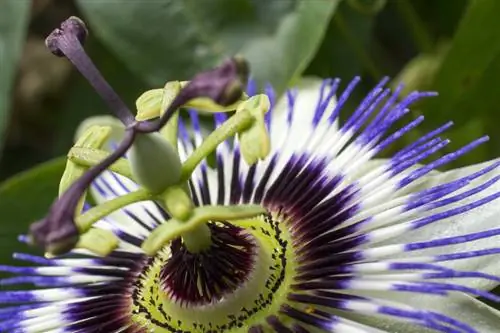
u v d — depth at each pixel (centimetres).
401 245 15
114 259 17
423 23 22
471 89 20
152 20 21
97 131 16
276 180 17
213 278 16
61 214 14
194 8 20
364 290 15
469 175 15
